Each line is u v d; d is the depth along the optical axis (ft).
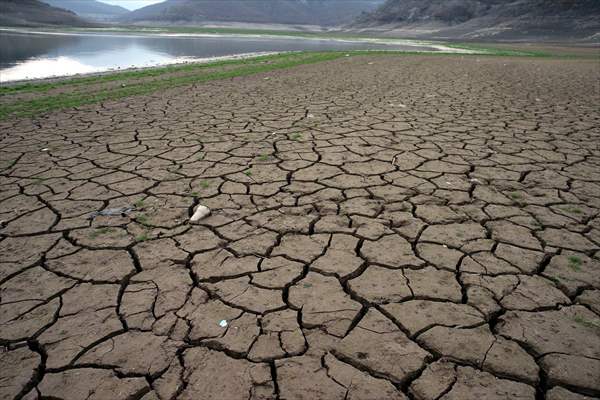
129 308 6.49
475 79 36.11
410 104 23.97
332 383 5.13
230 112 21.70
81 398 4.93
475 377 5.23
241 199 10.54
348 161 13.44
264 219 9.47
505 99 25.75
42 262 7.72
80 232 8.81
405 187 11.30
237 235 8.76
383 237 8.67
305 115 20.79
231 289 6.98
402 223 9.29
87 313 6.37
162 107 23.35
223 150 14.69
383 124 18.71
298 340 5.84
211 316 6.33
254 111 21.91
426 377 5.23
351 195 10.78
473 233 8.82
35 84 35.35
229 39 150.41
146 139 16.29
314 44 127.34
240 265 7.68
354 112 21.53
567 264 7.66
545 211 9.87
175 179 11.89
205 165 13.08
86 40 122.72
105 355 5.56
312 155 14.05
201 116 20.72
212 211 9.84
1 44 92.89
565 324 6.14
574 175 12.30
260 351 5.64
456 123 18.99
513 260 7.82
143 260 7.79
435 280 7.23
